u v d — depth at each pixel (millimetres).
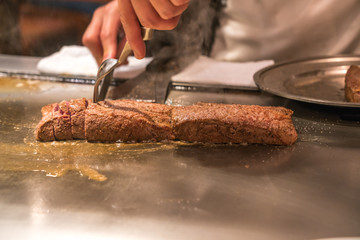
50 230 681
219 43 1921
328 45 1760
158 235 667
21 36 2223
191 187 809
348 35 1728
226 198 771
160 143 1003
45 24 2318
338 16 1709
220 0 1856
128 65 1575
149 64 1555
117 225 692
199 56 1689
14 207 744
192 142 1006
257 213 726
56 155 942
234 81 1387
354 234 671
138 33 985
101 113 984
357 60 1499
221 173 862
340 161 905
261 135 974
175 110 1025
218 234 671
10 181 832
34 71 1541
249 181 830
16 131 1066
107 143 1006
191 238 662
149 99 1229
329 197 773
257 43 1830
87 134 993
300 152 950
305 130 1062
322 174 854
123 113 987
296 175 852
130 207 742
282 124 973
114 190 798
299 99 1073
